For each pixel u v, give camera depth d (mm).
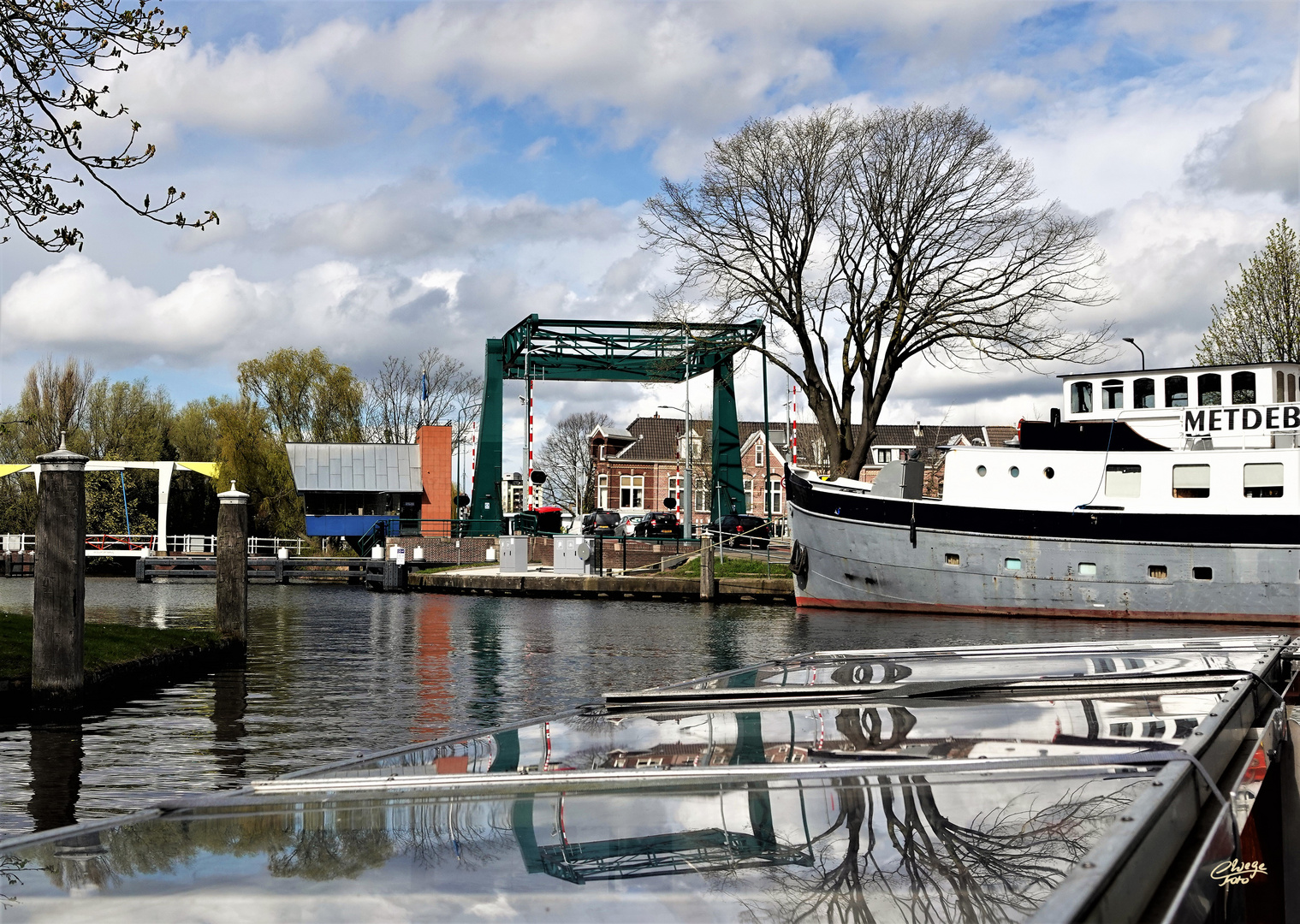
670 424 96062
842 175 35188
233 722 10594
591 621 25844
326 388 67812
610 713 3826
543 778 2609
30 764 8539
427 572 43625
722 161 36125
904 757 2615
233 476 61312
